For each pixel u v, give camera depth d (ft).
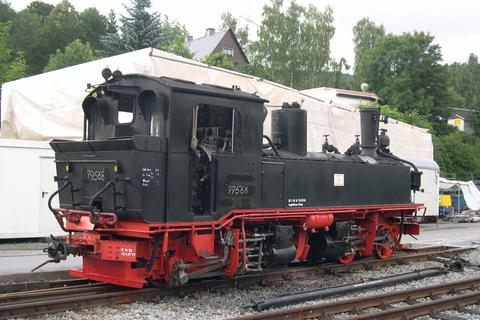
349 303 27.78
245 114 31.40
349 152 42.98
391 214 46.29
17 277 32.24
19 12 243.40
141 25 112.27
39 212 53.93
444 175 145.89
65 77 58.85
